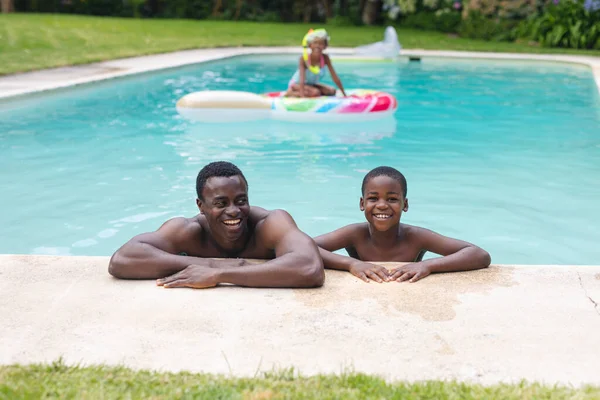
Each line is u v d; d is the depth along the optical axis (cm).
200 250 355
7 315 277
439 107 988
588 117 898
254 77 1330
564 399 211
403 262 353
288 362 242
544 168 644
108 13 2736
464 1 2295
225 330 265
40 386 217
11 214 510
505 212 523
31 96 903
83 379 223
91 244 456
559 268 334
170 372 231
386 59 1648
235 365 239
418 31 2384
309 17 2741
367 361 242
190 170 630
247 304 290
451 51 1795
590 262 433
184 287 308
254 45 1831
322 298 298
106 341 256
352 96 928
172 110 922
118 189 572
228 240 340
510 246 459
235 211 328
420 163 662
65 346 252
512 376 232
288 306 288
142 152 692
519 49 1850
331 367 238
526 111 948
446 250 366
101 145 718
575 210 528
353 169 639
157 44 1688
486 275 326
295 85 941
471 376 232
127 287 309
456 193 568
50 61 1243
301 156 686
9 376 226
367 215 369
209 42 1819
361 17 2611
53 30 1820
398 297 299
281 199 548
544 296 298
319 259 321
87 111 899
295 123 857
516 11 2178
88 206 530
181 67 1334
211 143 736
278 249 335
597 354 247
